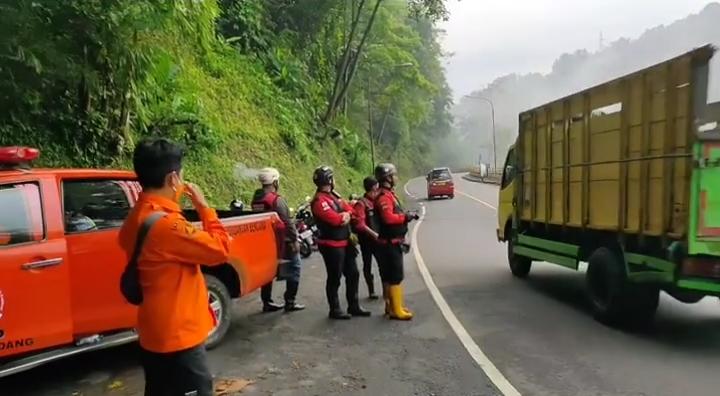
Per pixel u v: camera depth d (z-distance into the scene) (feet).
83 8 29.04
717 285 18.04
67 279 15.69
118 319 16.71
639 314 21.15
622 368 17.03
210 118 57.93
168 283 9.53
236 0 83.05
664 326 21.70
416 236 51.62
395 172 24.18
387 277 23.31
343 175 100.99
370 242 24.03
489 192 128.16
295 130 81.10
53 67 30.01
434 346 19.54
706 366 17.15
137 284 9.58
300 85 97.25
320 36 108.78
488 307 24.93
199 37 41.75
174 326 9.52
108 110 36.58
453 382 16.17
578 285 29.68
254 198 24.94
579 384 15.80
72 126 35.17
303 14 99.35
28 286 14.88
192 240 9.58
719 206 18.08
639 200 20.44
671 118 18.79
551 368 17.12
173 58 43.34
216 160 54.24
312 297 27.78
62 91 34.94
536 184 29.14
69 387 16.34
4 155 15.52
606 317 21.74
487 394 15.26
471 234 52.60
